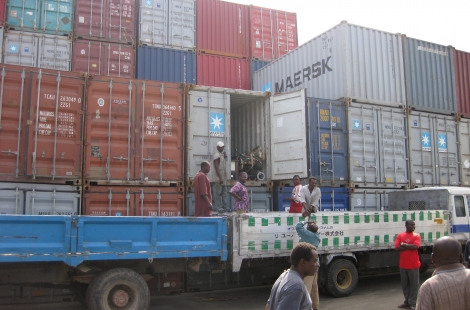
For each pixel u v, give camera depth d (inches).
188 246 265.6
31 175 320.8
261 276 334.6
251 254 288.0
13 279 245.3
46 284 265.4
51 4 496.1
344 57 460.4
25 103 325.4
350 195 441.7
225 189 382.0
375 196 458.6
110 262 262.4
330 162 437.7
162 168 363.9
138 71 523.5
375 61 482.6
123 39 521.3
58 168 330.0
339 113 450.0
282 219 303.1
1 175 313.4
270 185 420.2
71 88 341.4
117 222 249.1
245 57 600.1
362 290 363.9
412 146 492.1
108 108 350.6
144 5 539.5
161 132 365.4
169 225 263.1
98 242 244.2
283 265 335.6
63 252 233.9
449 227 381.4
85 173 336.8
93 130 344.8
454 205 385.7
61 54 490.9
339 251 327.0
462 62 556.4
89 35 506.0
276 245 298.0
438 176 506.0
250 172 433.1
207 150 386.3
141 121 359.9
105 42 513.3
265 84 577.9
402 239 301.6
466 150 535.2
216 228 277.1
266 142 430.6
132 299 251.8
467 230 388.5
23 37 477.7
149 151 360.2
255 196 412.5
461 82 550.6
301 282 124.9
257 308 303.7
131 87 358.6
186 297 344.2
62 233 236.5
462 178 523.5
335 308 298.4
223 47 586.2
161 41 543.8
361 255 357.7
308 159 406.6
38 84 329.7
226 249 277.4
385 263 362.9
